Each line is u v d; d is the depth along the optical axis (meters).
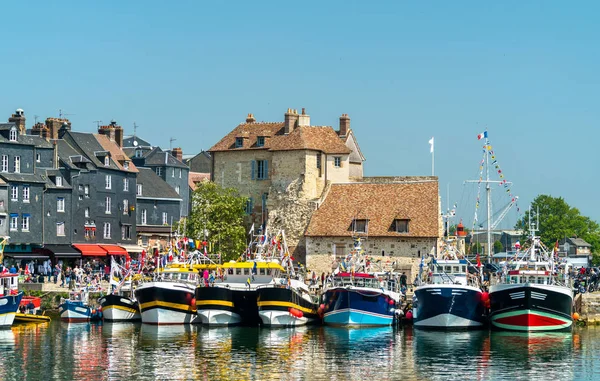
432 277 70.62
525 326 65.19
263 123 99.19
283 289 68.69
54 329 68.56
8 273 71.06
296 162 93.31
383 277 72.19
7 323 68.69
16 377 49.78
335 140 96.25
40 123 101.38
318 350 57.97
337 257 87.94
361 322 69.12
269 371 51.34
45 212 95.25
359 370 51.59
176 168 123.56
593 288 78.38
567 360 54.53
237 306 71.19
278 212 93.38
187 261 77.88
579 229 141.75
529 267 69.25
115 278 77.81
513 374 50.59
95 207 100.88
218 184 96.62
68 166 98.00
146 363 53.50
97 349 58.31
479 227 84.56
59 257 95.44
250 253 85.69
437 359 54.78
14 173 93.12
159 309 70.38
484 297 68.81
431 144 96.12
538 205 138.88
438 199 88.12
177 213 113.19
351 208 89.75
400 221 86.50
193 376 50.06
